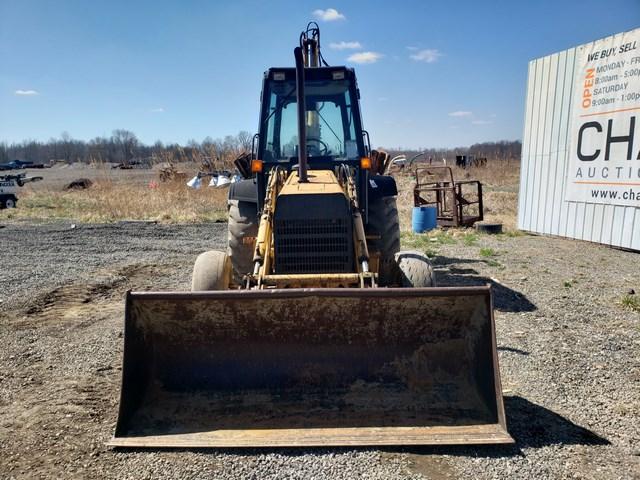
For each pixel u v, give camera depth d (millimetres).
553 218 11438
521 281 7559
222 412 3561
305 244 4449
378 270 5352
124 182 28312
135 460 3205
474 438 3262
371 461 3160
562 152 11055
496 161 42406
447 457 3193
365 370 3727
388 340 3732
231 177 21625
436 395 3615
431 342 3730
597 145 10094
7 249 11102
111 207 18297
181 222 15875
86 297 7094
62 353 5020
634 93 9227
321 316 3668
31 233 13617
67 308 6598
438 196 13828
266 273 4254
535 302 6477
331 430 3379
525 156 12227
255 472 3072
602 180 10055
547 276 7859
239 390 3693
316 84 5820
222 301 3600
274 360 3740
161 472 3084
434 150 86188
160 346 3762
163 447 3299
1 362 4801
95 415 3781
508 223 13898
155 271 8797
